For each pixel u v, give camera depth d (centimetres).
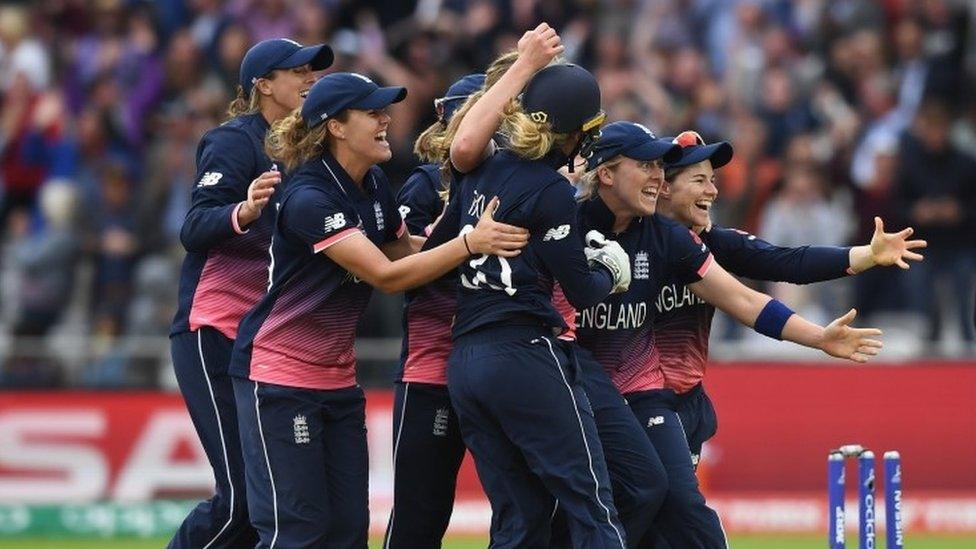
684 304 2845
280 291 2648
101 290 5012
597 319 2748
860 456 2628
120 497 4603
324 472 2664
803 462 4619
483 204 2581
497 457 2614
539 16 5519
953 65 5431
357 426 2709
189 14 5769
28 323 4941
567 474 2548
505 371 2548
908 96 5547
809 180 5103
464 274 2606
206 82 5531
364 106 2598
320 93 2612
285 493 2625
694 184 2814
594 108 2592
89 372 4641
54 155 5481
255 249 2834
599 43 5522
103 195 5159
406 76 5159
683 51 5653
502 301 2570
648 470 2664
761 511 4612
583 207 2745
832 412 4619
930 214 4947
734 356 4678
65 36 5909
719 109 5388
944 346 4888
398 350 4638
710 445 4625
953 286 4941
